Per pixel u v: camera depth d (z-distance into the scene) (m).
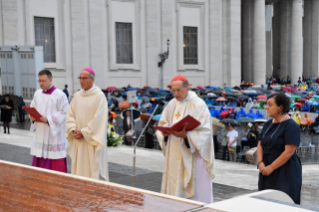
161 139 5.70
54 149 7.33
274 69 62.19
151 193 3.23
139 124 25.06
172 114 5.79
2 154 11.41
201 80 40.12
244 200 2.81
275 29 61.16
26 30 29.97
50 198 3.15
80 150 6.80
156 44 37.06
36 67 22.03
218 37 40.75
